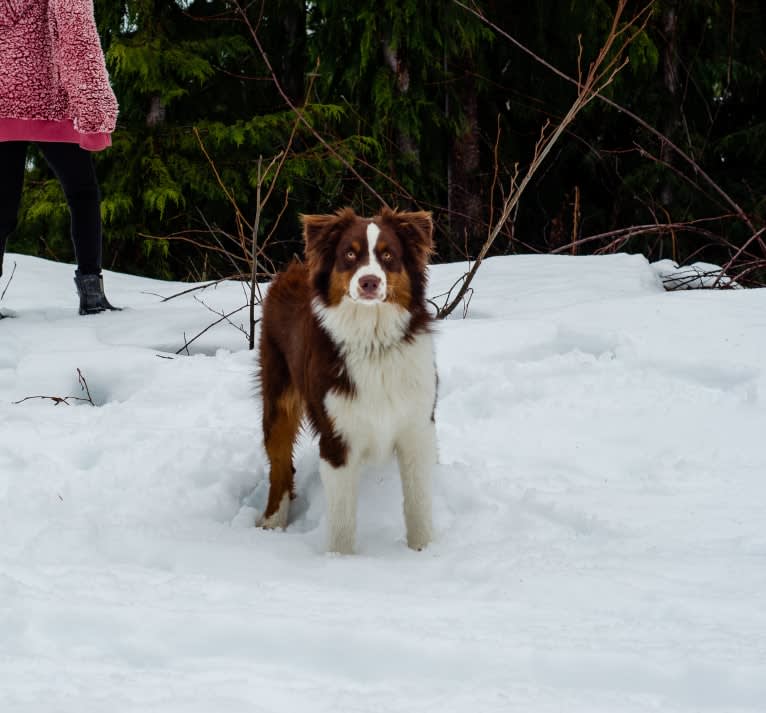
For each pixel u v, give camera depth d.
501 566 3.47
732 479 4.52
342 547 4.00
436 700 2.35
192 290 7.90
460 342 6.18
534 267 8.20
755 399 5.30
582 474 4.74
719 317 6.36
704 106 13.68
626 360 5.91
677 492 4.41
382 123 11.75
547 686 2.47
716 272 8.37
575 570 3.39
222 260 12.54
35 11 6.20
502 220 6.71
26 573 3.20
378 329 3.95
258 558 3.63
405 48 11.81
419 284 4.12
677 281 8.39
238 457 4.92
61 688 2.38
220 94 12.83
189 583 3.16
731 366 5.66
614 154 13.44
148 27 11.74
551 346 6.27
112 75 11.93
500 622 2.87
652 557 3.57
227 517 4.56
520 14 12.77
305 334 4.32
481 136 13.68
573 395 5.55
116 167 11.61
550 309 6.78
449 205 12.93
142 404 5.60
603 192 14.14
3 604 2.86
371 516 4.39
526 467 4.80
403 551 3.98
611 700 2.38
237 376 5.86
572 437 5.10
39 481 4.42
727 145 13.17
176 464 4.70
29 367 6.02
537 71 13.01
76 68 6.13
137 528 3.87
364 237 3.96
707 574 3.35
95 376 6.01
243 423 5.37
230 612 2.83
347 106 12.02
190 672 2.51
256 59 12.88
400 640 2.64
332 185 11.73
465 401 5.54
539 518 4.14
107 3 11.72
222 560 3.58
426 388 4.07
